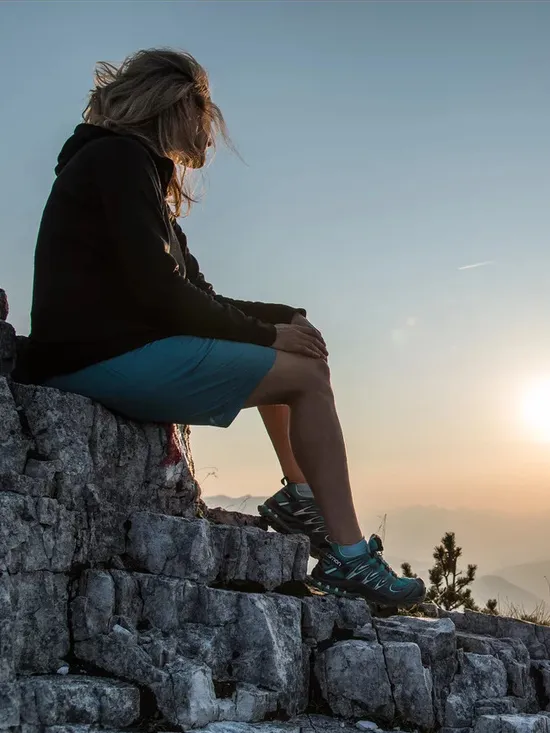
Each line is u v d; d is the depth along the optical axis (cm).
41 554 346
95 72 432
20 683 317
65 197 393
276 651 382
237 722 357
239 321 401
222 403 405
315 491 428
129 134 407
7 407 364
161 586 377
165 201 419
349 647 412
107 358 387
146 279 377
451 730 417
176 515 433
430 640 434
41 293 393
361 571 432
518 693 460
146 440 418
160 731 330
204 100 423
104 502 383
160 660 350
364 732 391
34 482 353
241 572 416
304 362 414
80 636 354
